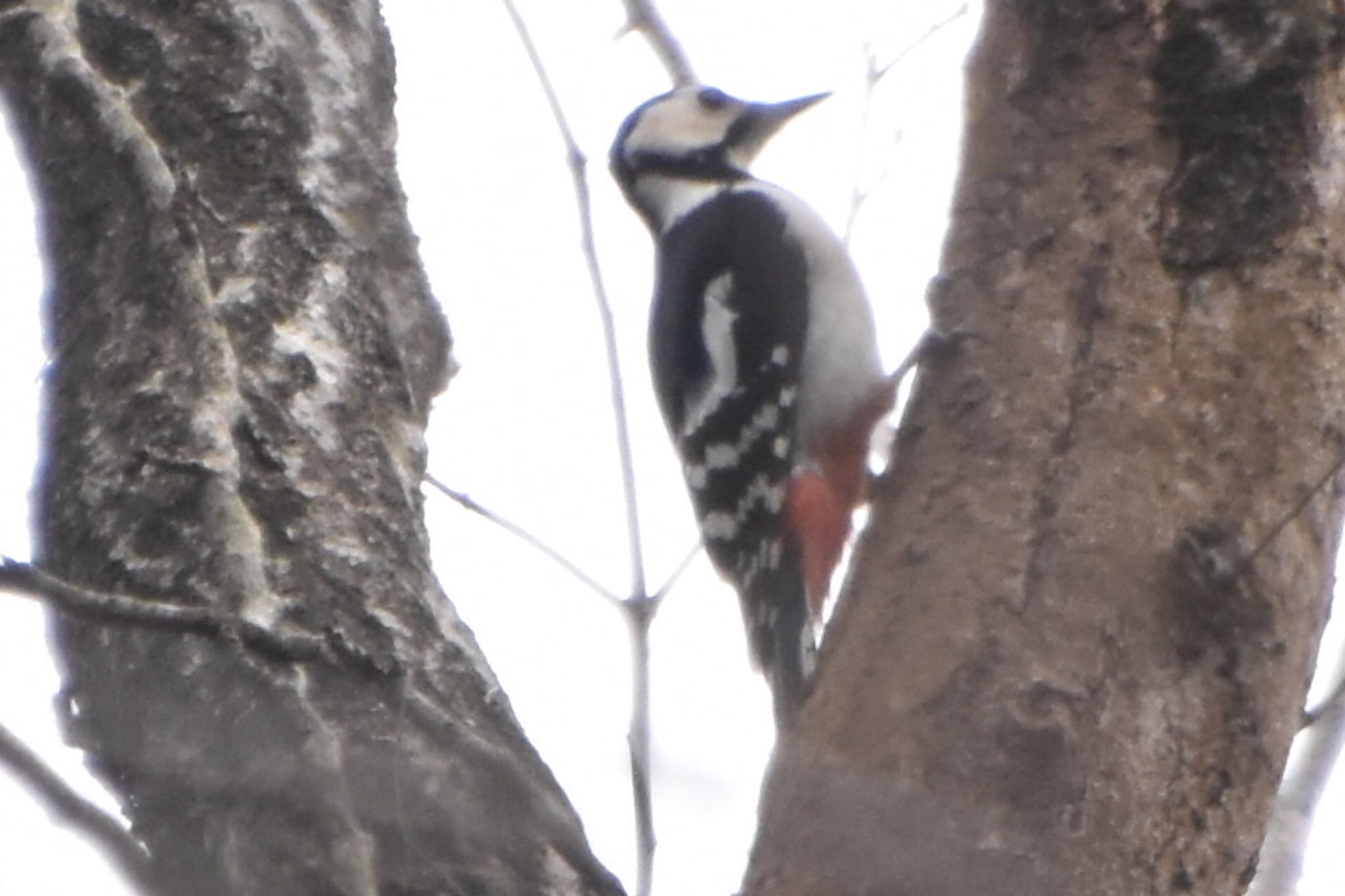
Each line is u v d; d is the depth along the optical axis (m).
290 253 5.93
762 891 5.43
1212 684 5.45
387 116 6.61
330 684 4.96
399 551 5.43
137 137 5.86
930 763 5.41
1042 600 5.54
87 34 6.25
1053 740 5.33
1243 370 5.77
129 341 5.60
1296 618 5.58
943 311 6.27
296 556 5.24
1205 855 5.33
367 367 5.86
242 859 4.70
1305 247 5.90
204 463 5.33
